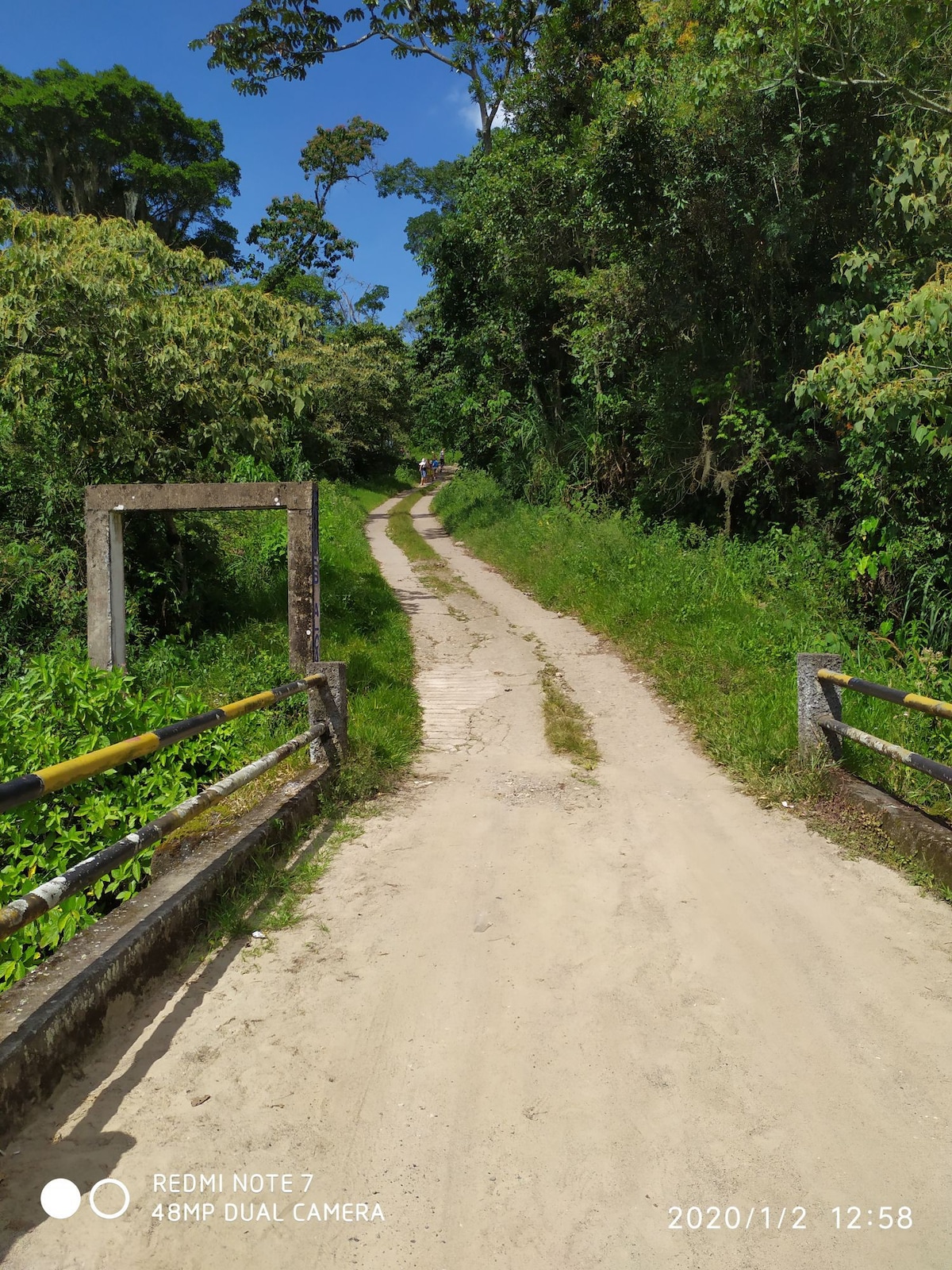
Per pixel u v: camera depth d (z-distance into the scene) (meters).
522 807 5.48
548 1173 2.41
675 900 4.11
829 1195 2.33
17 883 4.83
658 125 11.40
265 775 5.57
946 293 6.05
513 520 19.06
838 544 11.08
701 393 12.82
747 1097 2.71
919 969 3.44
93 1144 2.50
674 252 12.18
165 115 37.12
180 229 39.53
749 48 9.70
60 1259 2.11
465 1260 2.14
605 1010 3.20
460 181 21.44
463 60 20.88
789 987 3.33
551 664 9.43
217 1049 2.96
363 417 34.28
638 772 6.19
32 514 9.69
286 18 18.64
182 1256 2.14
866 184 10.50
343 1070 2.86
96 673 6.09
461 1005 3.24
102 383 9.34
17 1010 2.73
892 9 8.68
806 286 11.77
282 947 3.68
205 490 7.18
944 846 4.14
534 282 18.25
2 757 5.21
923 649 7.59
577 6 17.58
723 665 8.16
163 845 4.34
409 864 4.59
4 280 8.62
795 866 4.47
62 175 36.53
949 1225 2.23
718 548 11.97
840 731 5.18
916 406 6.37
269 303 10.70
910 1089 2.74
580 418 18.05
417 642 10.60
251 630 9.77
